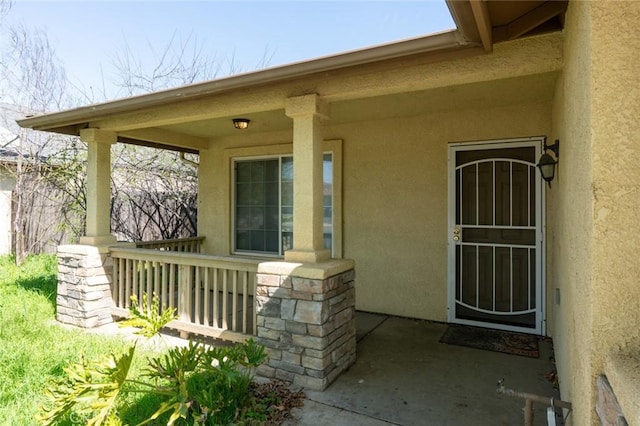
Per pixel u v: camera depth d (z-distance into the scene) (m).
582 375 1.57
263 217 6.37
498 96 4.06
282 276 3.35
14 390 2.98
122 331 4.58
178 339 4.29
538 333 4.37
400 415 2.76
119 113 4.14
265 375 3.40
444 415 2.76
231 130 6.00
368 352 3.92
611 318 1.31
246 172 6.54
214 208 6.81
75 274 4.81
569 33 2.07
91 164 4.97
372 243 5.32
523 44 2.59
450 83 2.89
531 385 3.19
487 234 4.63
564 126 2.58
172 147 6.75
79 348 3.83
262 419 2.64
